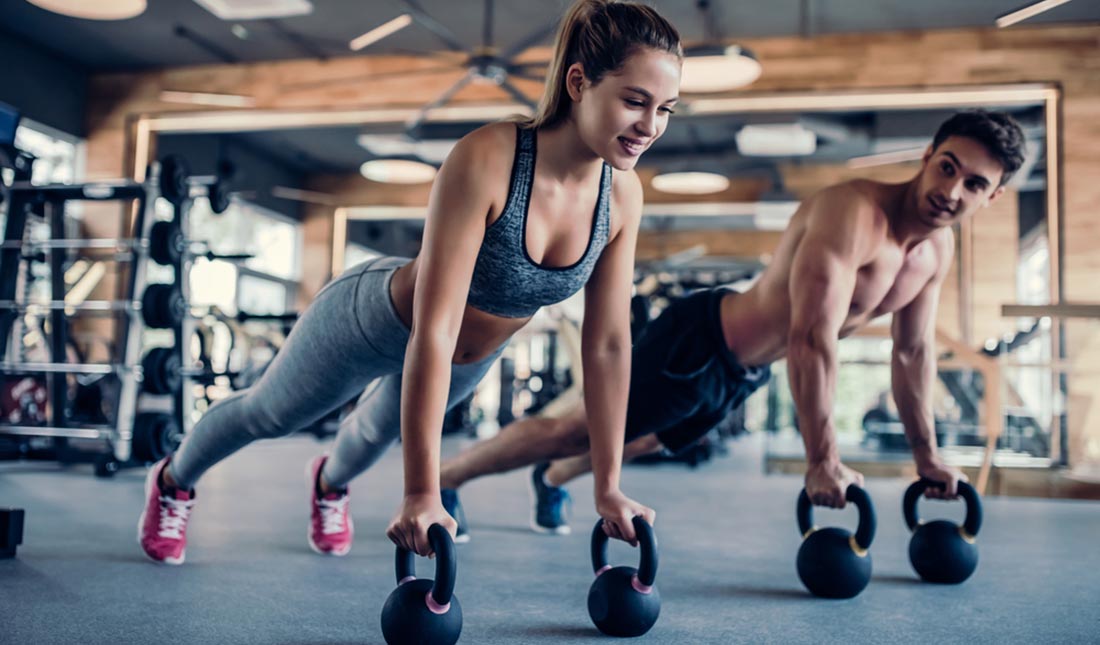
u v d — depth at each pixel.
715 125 8.05
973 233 8.59
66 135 7.04
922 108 6.62
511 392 7.50
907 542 2.26
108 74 7.18
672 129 8.21
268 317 5.72
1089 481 3.87
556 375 7.50
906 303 1.84
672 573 1.76
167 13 6.16
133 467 3.89
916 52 6.02
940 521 1.71
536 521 2.35
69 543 1.95
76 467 4.18
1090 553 2.16
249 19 6.19
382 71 6.80
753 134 6.77
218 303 8.82
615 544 2.15
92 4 4.17
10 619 1.25
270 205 9.54
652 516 1.26
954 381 5.38
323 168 9.96
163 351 3.84
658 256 11.80
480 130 1.15
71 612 1.31
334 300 1.39
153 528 1.71
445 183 1.12
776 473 4.79
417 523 1.06
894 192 1.77
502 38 6.40
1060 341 5.09
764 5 5.73
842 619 1.36
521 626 1.28
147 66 7.11
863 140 7.79
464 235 1.12
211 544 1.98
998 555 2.10
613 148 1.09
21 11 6.16
